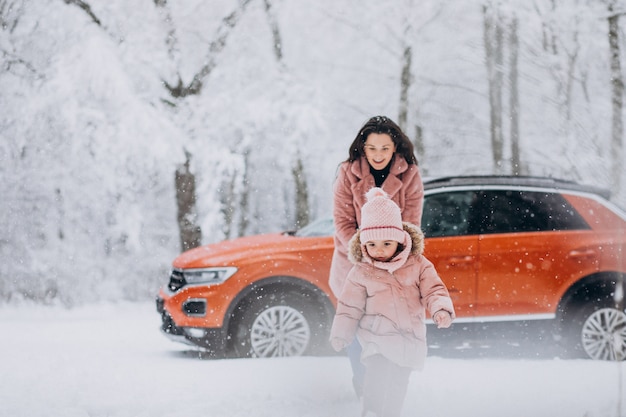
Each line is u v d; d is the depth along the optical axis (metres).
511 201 8.41
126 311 19.19
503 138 21.47
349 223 5.41
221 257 8.43
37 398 5.44
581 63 20.12
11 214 21.42
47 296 22.19
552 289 8.20
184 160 18.02
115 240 22.98
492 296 8.15
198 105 18.69
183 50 19.06
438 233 8.28
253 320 8.27
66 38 18.41
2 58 18.44
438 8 21.88
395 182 5.31
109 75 17.58
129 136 17.64
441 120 23.45
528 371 6.56
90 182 20.19
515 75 20.39
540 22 19.72
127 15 18.66
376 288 4.58
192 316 8.39
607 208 8.48
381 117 5.39
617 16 19.36
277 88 19.12
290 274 8.27
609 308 8.20
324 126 18.92
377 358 4.53
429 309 4.53
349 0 22.20
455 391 5.64
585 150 19.75
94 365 7.23
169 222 26.20
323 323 8.31
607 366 6.87
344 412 4.95
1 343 10.36
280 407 5.07
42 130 18.27
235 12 19.36
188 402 5.26
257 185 28.59
